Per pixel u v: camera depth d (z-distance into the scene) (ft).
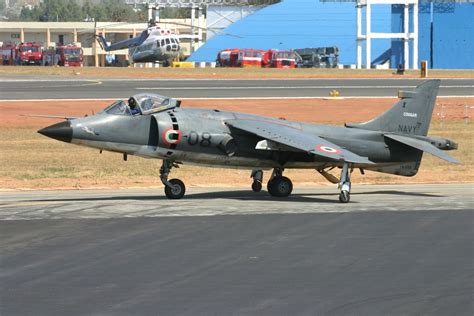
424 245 213.05
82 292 169.58
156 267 188.44
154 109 289.94
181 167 415.44
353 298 166.30
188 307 160.15
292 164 302.86
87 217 247.91
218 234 224.12
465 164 438.40
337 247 209.67
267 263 192.65
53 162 433.89
